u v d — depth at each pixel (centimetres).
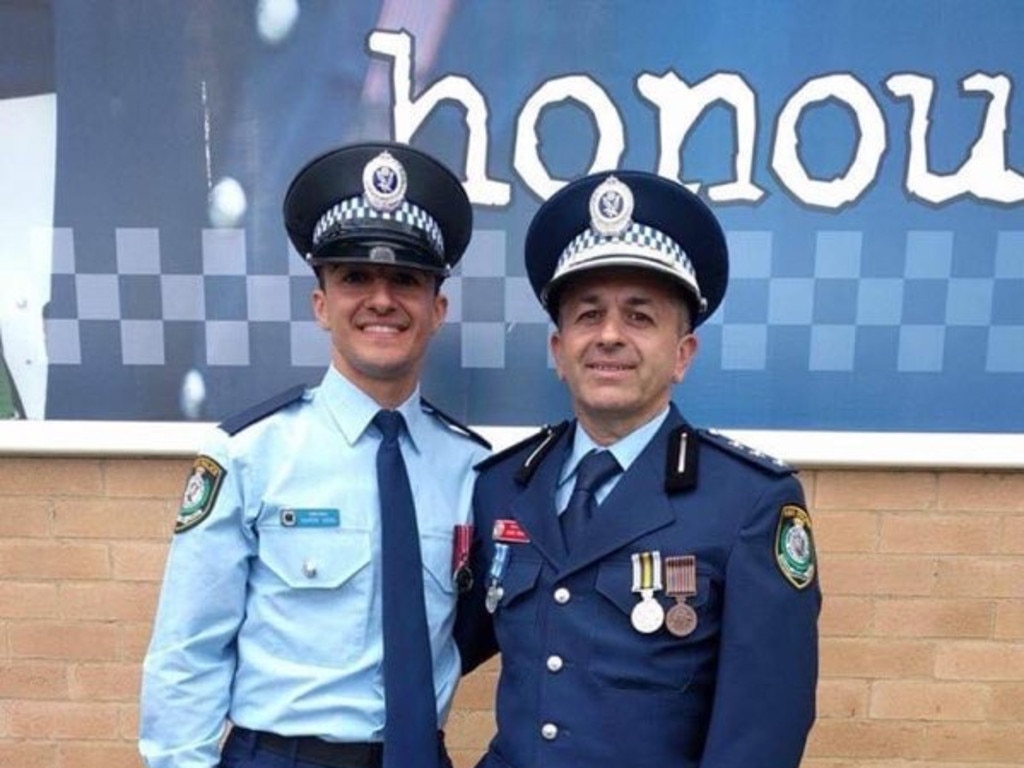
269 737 98
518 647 93
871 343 142
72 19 139
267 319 143
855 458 142
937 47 137
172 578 98
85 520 150
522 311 142
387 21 138
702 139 138
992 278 140
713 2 136
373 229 99
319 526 99
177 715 96
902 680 152
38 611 152
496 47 138
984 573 149
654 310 90
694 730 86
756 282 141
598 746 85
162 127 140
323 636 98
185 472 149
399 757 96
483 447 116
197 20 138
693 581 86
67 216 142
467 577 105
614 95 138
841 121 138
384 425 104
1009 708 152
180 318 143
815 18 136
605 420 93
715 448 94
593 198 92
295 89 139
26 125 140
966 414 143
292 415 105
